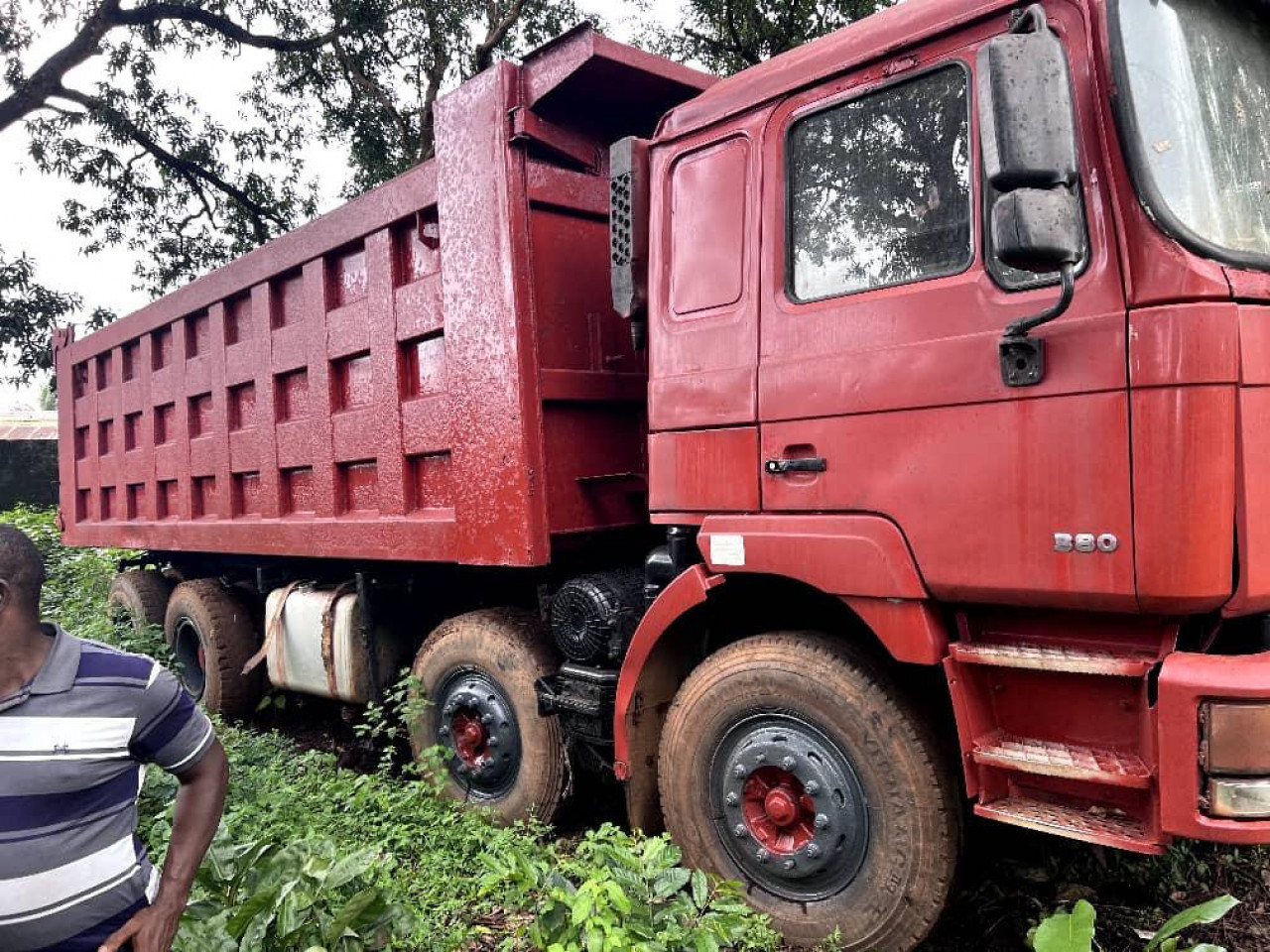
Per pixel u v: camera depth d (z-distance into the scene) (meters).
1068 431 2.42
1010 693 2.72
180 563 7.63
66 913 1.84
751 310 3.15
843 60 2.94
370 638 5.09
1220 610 2.31
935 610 2.78
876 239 2.87
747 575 3.24
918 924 2.81
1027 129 2.15
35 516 13.11
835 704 2.94
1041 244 2.17
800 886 3.08
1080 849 3.57
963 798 2.93
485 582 4.84
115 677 1.90
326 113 14.78
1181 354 2.24
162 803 3.71
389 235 4.54
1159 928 3.20
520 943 3.10
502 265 3.82
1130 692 2.49
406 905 2.90
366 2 12.73
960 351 2.63
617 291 3.57
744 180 3.19
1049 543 2.46
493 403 3.88
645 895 2.61
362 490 4.93
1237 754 2.22
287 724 6.57
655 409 3.46
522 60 3.87
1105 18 2.39
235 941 2.51
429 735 4.57
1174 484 2.25
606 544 4.17
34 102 13.39
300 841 2.86
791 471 3.02
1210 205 2.44
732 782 3.21
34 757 1.80
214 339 6.11
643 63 3.78
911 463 2.73
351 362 4.94
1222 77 2.64
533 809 4.06
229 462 6.01
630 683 3.51
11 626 1.83
